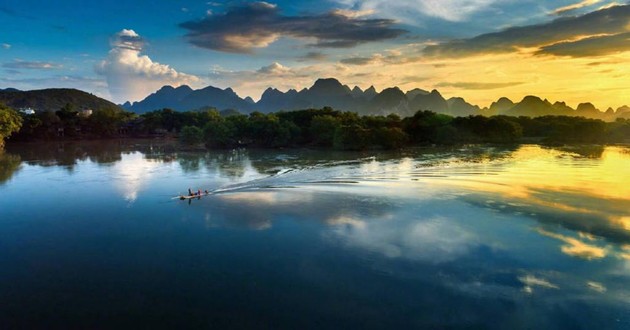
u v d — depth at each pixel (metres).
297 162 133.62
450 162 125.56
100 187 93.44
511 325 33.00
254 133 188.25
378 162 129.12
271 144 191.25
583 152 150.75
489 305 35.88
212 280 41.69
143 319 34.66
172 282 41.44
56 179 105.25
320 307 36.03
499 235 53.28
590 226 56.94
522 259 45.44
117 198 81.12
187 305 36.78
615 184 86.50
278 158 146.12
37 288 40.59
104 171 118.94
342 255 47.25
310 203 72.12
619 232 54.25
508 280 40.44
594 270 42.53
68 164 135.50
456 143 192.75
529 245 49.66
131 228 60.06
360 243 51.00
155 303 37.25
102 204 76.12
